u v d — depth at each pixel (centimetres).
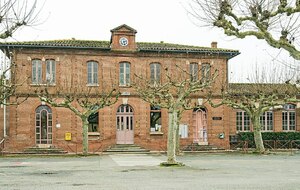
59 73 3838
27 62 3784
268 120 4366
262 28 1370
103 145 3891
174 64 4012
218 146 4072
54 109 3819
